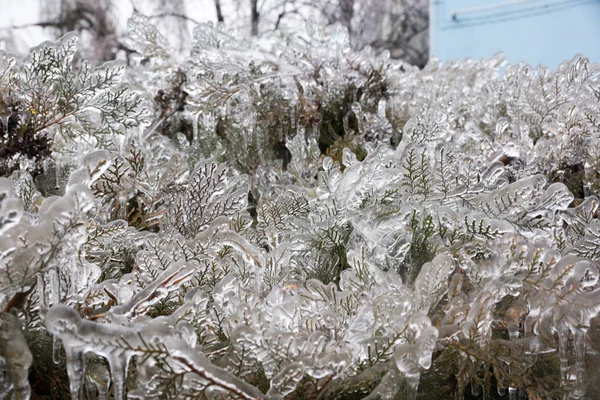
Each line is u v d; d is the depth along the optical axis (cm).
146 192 75
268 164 110
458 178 67
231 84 104
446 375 60
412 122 76
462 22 354
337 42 118
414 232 67
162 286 57
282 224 77
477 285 61
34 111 73
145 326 45
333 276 74
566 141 86
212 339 58
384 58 121
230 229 67
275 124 115
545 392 57
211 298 66
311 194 76
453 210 64
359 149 109
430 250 66
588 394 59
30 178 68
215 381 47
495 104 111
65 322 42
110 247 69
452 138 98
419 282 55
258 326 53
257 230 78
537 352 57
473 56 352
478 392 66
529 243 60
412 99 124
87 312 57
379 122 111
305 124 114
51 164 81
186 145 106
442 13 359
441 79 136
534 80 104
